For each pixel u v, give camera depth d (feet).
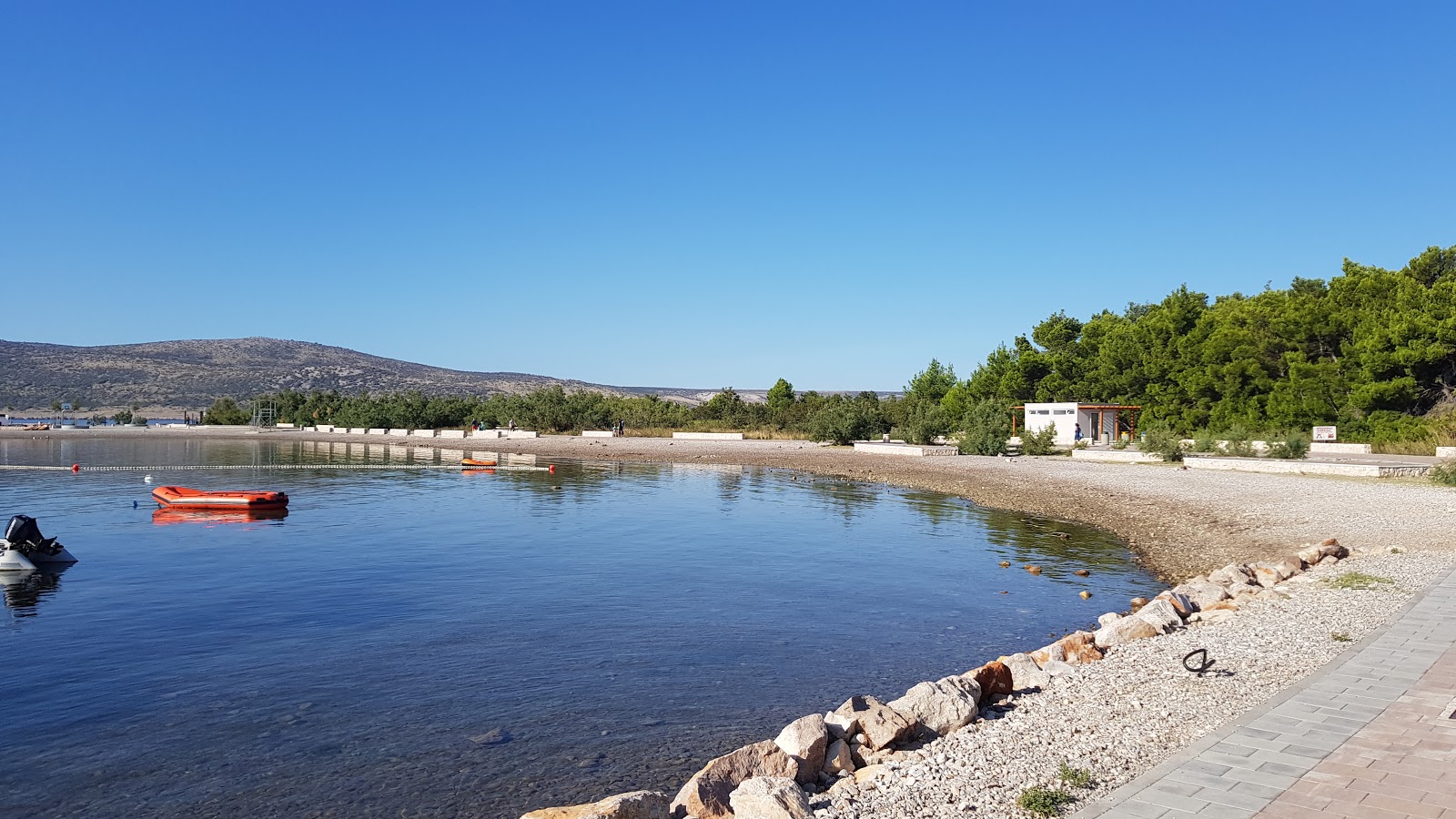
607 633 41.73
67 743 27.86
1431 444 132.16
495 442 215.31
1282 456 129.18
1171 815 16.76
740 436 227.40
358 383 597.11
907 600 49.73
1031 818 17.87
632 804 17.54
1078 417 187.32
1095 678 28.99
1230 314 184.03
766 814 18.10
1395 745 20.27
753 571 58.08
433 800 23.93
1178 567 59.82
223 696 32.50
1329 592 40.65
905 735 24.11
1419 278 160.56
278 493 90.53
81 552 64.23
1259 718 22.41
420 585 52.70
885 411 221.25
